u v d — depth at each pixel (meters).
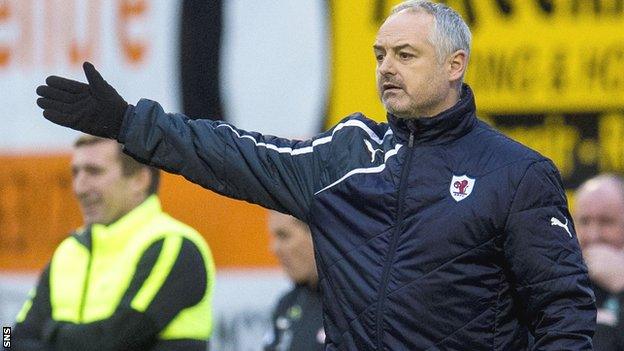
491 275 9.91
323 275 10.35
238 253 21.31
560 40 19.95
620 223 16.56
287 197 10.52
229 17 21.47
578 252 9.98
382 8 20.81
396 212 10.01
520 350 10.11
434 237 9.84
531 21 20.06
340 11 20.97
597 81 19.80
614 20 19.77
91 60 22.19
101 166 14.84
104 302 14.55
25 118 22.52
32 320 15.12
